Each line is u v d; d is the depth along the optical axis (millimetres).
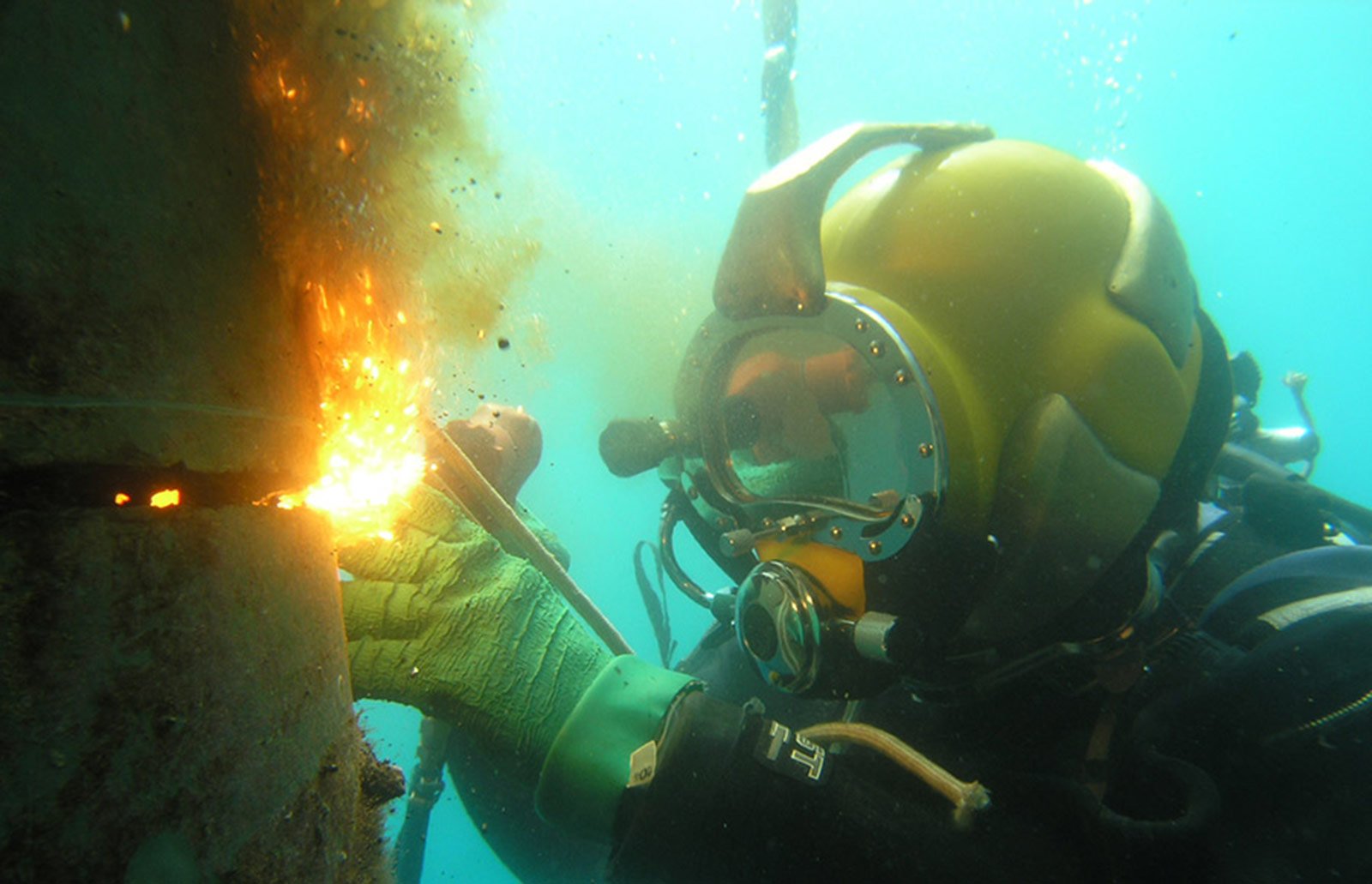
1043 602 1318
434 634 1062
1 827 413
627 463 1540
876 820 1102
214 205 609
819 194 1341
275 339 673
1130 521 1309
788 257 1312
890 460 1272
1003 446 1264
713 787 1060
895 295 1329
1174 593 1752
